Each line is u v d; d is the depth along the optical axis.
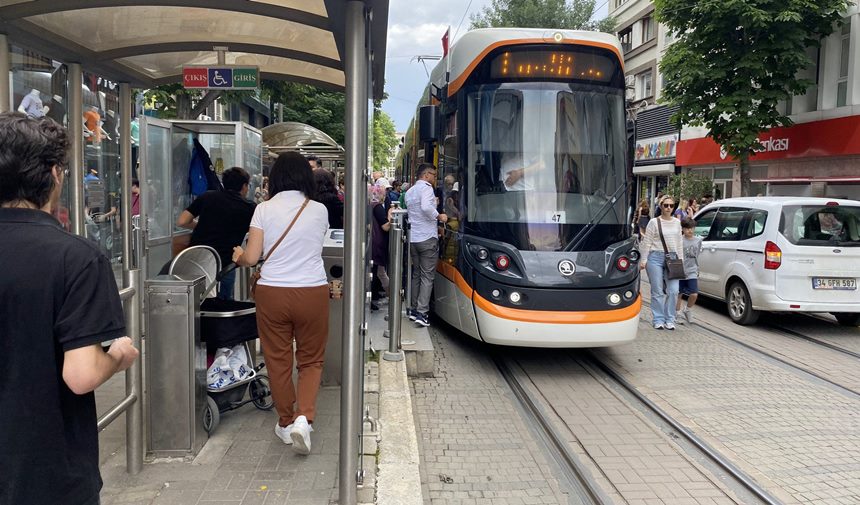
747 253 9.67
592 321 6.65
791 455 5.00
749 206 10.05
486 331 6.76
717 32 16.20
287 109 26.73
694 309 11.21
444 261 7.97
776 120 16.42
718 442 5.23
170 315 3.99
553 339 6.62
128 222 4.89
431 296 9.17
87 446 2.02
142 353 4.05
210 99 11.79
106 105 5.20
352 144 3.37
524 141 7.16
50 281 1.88
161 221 6.98
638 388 6.57
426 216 7.71
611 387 6.67
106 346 2.13
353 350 3.44
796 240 9.06
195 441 4.09
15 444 1.86
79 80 4.53
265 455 4.13
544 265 6.75
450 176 7.85
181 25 4.52
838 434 5.45
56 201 2.07
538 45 7.20
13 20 3.74
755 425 5.62
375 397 5.28
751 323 9.73
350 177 3.39
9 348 1.87
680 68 17.02
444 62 8.45
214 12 4.29
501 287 6.75
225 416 4.83
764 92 15.87
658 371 7.23
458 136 7.46
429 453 4.96
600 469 4.71
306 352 4.29
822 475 4.66
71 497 1.94
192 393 4.04
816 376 7.12
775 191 19.61
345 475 3.47
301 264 4.21
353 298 3.42
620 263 6.88
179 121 7.32
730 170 22.88
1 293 1.86
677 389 6.58
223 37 4.82
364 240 3.46
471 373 7.05
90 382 1.89
